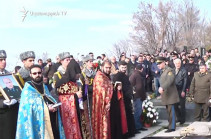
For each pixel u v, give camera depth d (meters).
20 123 5.45
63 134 6.04
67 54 7.26
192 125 8.67
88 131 7.77
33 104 5.60
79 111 6.99
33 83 5.80
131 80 9.66
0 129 5.52
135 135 9.14
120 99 8.42
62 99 6.79
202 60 15.41
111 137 8.05
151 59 15.99
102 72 8.04
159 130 9.72
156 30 38.88
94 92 7.84
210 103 9.90
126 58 14.11
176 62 10.12
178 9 41.78
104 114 7.78
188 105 11.55
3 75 5.78
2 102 5.49
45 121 5.70
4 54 5.99
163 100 9.22
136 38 39.19
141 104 9.73
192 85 10.34
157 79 14.43
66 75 7.02
